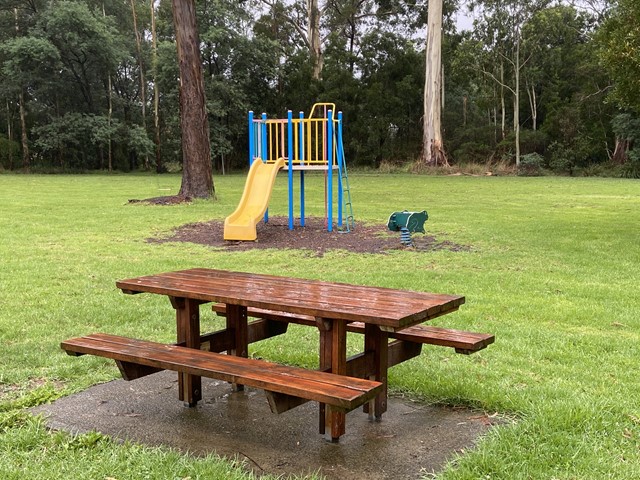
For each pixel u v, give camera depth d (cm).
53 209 1579
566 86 4462
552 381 384
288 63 4481
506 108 4797
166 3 4403
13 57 3800
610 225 1303
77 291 652
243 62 4159
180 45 1789
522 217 1476
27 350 445
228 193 2180
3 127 4391
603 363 426
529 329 512
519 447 283
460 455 281
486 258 912
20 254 902
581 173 3959
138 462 271
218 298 325
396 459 280
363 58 4600
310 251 996
